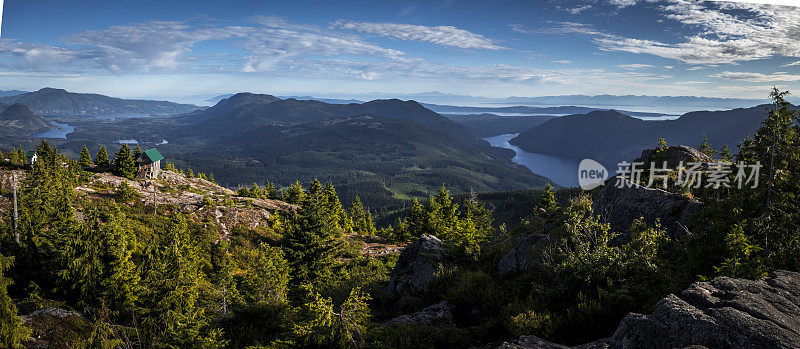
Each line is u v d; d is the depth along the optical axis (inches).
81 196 2020.2
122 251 917.2
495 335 490.9
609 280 470.0
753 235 424.2
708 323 248.8
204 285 1077.8
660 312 286.7
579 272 510.3
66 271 856.9
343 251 1409.9
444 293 698.8
